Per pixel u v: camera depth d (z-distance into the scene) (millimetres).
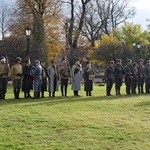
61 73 23359
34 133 12430
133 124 13953
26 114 15539
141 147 11039
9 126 13344
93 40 69625
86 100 20688
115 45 54562
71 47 51375
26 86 22203
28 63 22609
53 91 23109
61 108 17422
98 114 16031
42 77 22531
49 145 11070
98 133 12523
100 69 61688
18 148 10641
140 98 22062
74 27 53156
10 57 44094
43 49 43875
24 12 47594
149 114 16219
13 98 21953
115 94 25062
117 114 16109
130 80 25188
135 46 55344
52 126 13453
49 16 48594
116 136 12148
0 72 21047
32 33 44625
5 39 45000
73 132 12641
